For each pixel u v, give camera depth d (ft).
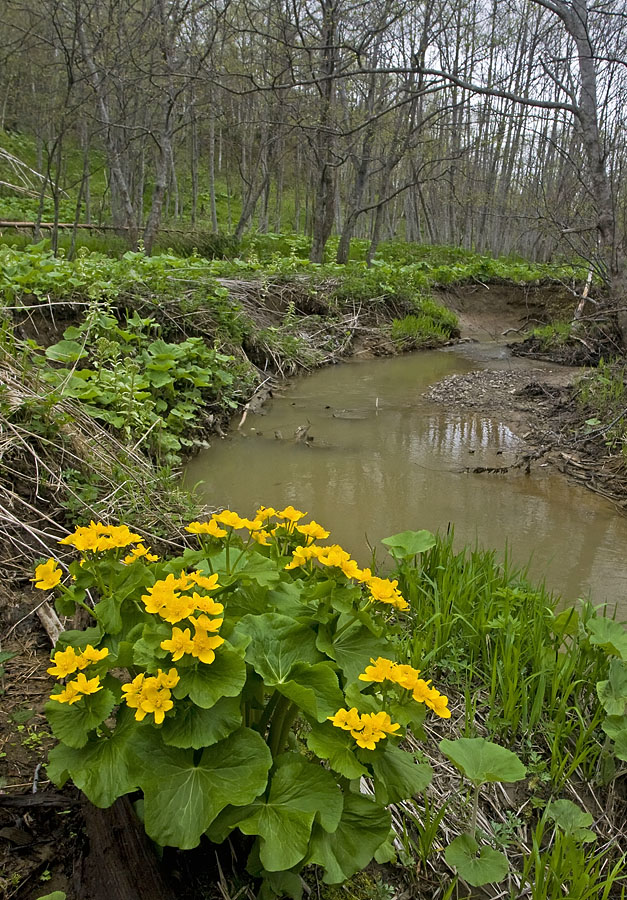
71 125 28.76
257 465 16.63
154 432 16.14
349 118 42.96
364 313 35.22
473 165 73.87
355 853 4.89
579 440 18.43
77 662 4.83
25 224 32.63
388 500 14.55
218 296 25.94
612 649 7.50
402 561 10.11
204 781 4.67
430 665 8.48
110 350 16.79
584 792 6.97
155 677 4.68
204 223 69.62
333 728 5.09
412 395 24.31
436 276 46.44
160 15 34.76
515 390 24.59
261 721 5.59
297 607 6.05
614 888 5.90
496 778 5.81
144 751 4.76
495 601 9.38
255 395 22.76
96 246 34.09
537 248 74.08
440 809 6.40
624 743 6.61
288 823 4.63
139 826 5.16
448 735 7.53
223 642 4.87
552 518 13.93
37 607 8.23
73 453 11.96
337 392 24.58
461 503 14.55
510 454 17.84
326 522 13.26
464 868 5.48
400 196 94.89
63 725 4.92
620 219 30.09
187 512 12.19
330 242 64.34
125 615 5.79
